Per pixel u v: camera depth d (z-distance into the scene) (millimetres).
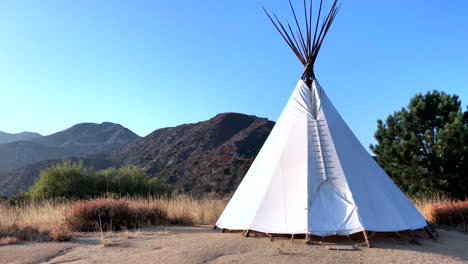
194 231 8719
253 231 7777
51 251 6332
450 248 6594
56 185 17141
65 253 6234
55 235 7418
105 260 5570
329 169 7824
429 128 14109
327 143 8266
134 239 7441
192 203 13117
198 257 5652
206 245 6574
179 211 11617
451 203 11578
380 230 6844
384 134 15031
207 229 9109
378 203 7426
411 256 5781
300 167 8000
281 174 8086
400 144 13492
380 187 7836
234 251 6086
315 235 7184
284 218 7285
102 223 9055
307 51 9688
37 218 10023
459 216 9609
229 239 7164
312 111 9078
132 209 9859
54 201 14961
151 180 20391
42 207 12219
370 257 5691
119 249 6410
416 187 13578
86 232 8570
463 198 12828
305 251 6070
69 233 7691
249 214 7809
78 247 6715
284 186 7844
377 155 15422
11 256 5945
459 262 5523
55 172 17453
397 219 7207
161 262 5359
